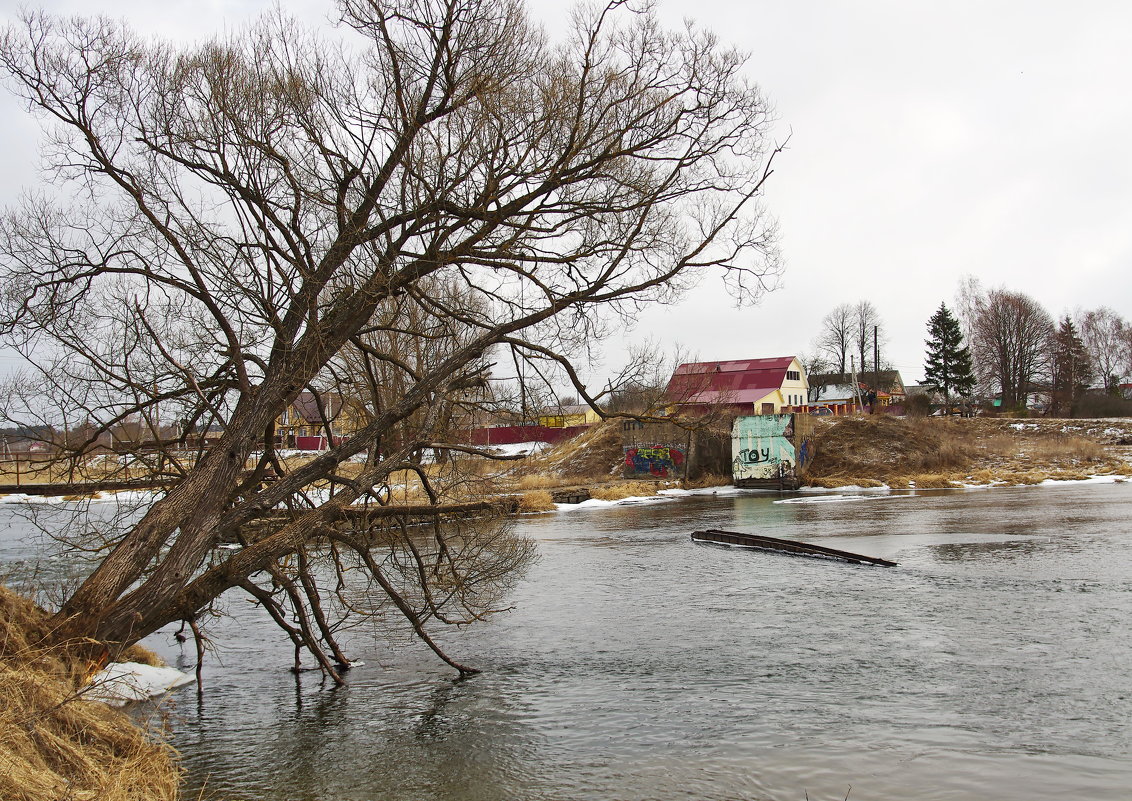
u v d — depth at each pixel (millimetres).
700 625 15352
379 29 10711
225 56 11445
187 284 10727
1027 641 13203
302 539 10648
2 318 11000
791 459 51750
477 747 9594
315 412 17047
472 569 13586
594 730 10031
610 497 47062
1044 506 34344
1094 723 9602
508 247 11484
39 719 7273
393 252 10812
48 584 13477
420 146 11250
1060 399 86375
